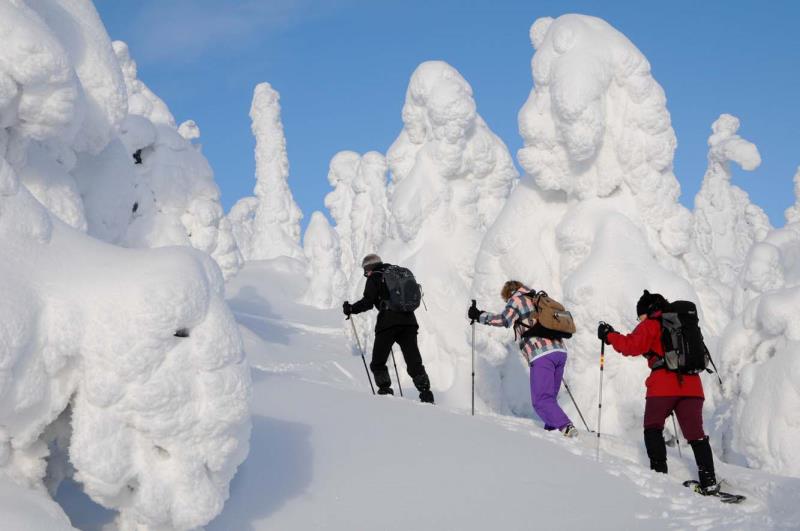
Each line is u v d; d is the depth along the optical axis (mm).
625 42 15648
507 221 16906
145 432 3898
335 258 41594
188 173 19297
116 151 9055
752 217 47375
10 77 5559
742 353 12828
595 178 15672
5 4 5668
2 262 3811
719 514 6191
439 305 18844
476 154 20516
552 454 6996
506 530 5312
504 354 17359
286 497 5254
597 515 5777
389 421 7176
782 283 19781
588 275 14484
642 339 7254
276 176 55219
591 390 14250
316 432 6562
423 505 5480
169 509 3922
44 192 6875
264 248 54188
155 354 3857
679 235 15555
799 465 11602
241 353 4141
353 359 22609
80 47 7637
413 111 20984
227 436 4062
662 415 7188
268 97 55812
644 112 15391
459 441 6855
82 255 4184
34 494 3729
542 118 15992
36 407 3773
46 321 3777
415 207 19984
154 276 4000
